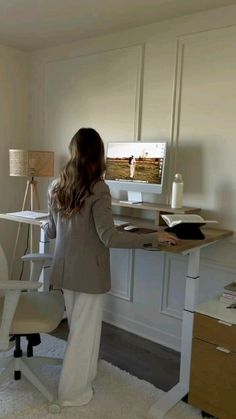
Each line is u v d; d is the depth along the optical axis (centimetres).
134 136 289
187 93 258
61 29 293
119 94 296
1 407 202
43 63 354
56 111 347
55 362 224
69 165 187
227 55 238
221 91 242
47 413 198
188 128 259
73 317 196
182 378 222
